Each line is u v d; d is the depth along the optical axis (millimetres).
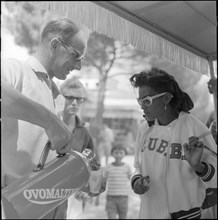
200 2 1262
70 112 1203
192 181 981
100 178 960
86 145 1269
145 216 983
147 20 1355
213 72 1768
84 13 1085
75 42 915
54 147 708
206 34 1537
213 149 1048
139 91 1025
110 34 1198
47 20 915
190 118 1066
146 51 1366
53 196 688
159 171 982
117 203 1455
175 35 1523
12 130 789
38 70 852
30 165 801
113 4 1187
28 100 679
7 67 793
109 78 1283
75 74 1244
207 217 1279
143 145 1072
